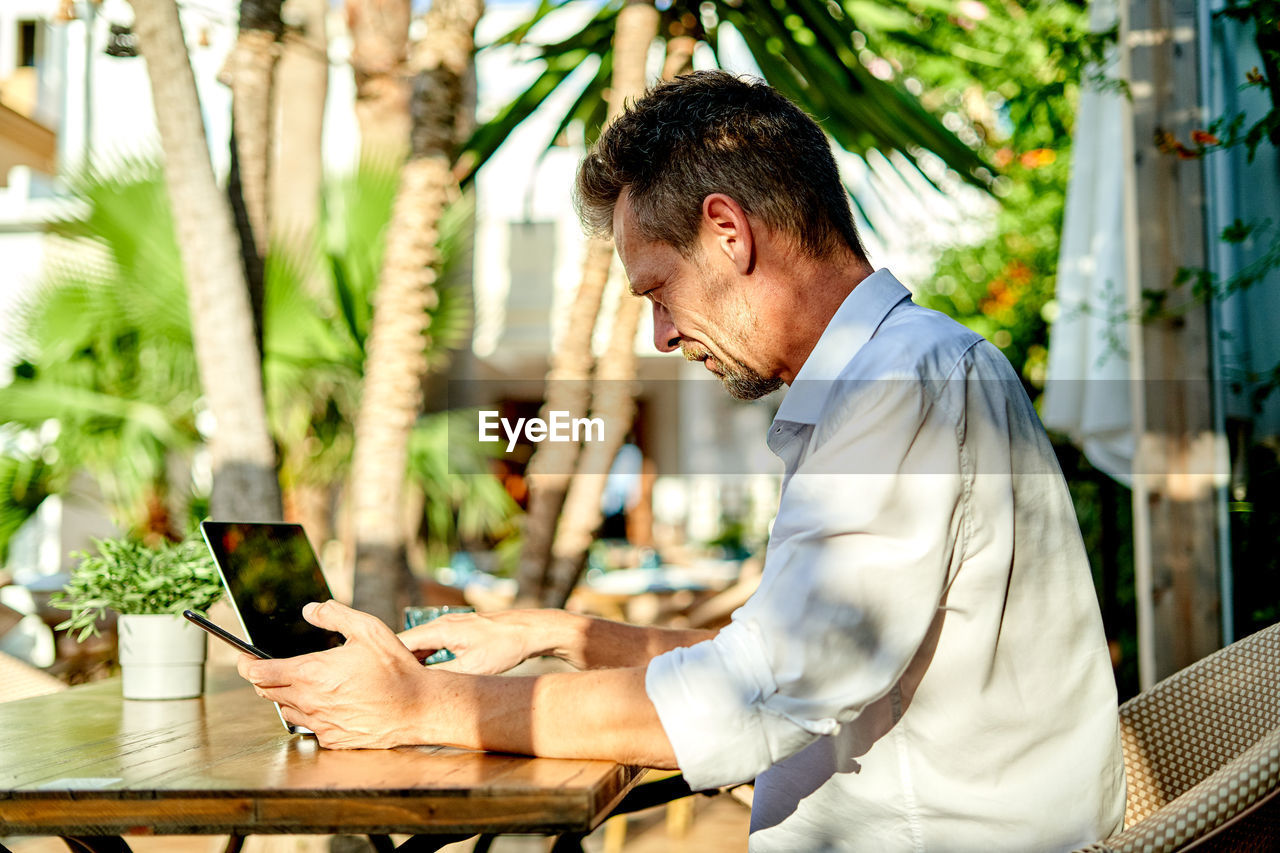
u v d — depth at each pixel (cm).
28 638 431
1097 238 291
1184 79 254
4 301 634
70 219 468
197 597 164
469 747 110
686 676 104
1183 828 103
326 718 113
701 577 623
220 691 174
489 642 149
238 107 250
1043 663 114
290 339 468
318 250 481
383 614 237
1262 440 277
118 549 167
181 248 227
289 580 146
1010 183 467
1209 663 156
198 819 97
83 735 131
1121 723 152
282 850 230
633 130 129
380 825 95
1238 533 282
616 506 1116
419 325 248
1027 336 506
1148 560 251
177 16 226
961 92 550
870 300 122
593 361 271
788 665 102
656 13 261
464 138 414
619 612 509
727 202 123
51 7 797
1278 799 106
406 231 248
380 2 286
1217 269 276
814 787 117
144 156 464
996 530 110
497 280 955
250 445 223
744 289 125
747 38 297
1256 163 269
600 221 137
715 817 374
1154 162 254
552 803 93
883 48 344
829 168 128
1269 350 268
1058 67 314
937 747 111
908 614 103
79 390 477
